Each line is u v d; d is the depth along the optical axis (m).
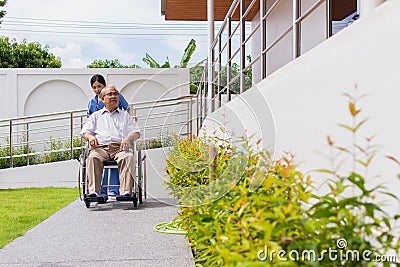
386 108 1.85
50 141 12.68
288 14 8.04
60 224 5.02
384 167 1.86
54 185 10.30
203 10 10.59
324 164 2.44
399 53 1.76
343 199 1.53
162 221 5.08
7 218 5.55
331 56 2.44
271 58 8.95
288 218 1.50
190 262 3.39
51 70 13.77
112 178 6.53
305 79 2.80
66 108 13.88
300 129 2.88
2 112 13.63
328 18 5.73
